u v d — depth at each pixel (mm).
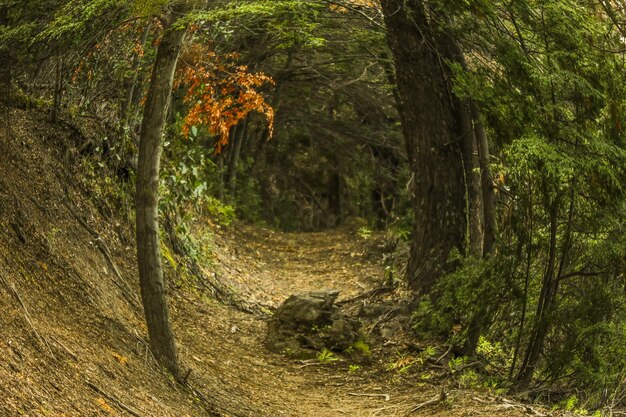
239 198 25359
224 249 16812
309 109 26859
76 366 6211
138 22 8555
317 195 34219
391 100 22516
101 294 8383
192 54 8164
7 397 4941
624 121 9977
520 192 9922
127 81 11516
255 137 29391
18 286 6848
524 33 10742
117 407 6023
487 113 10195
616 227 9750
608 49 10266
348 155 31172
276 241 20859
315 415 8586
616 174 9586
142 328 8523
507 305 10516
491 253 11258
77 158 10289
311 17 9727
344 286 16234
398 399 9523
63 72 9977
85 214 9859
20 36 7859
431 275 12438
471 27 10938
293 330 11203
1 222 7617
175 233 12805
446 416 8219
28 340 5945
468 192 12414
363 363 10914
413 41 12352
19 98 9828
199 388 8070
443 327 11109
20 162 8945
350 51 18031
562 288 10219
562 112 10180
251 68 17891
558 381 9906
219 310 12133
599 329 9461
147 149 7457
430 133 12469
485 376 10211
